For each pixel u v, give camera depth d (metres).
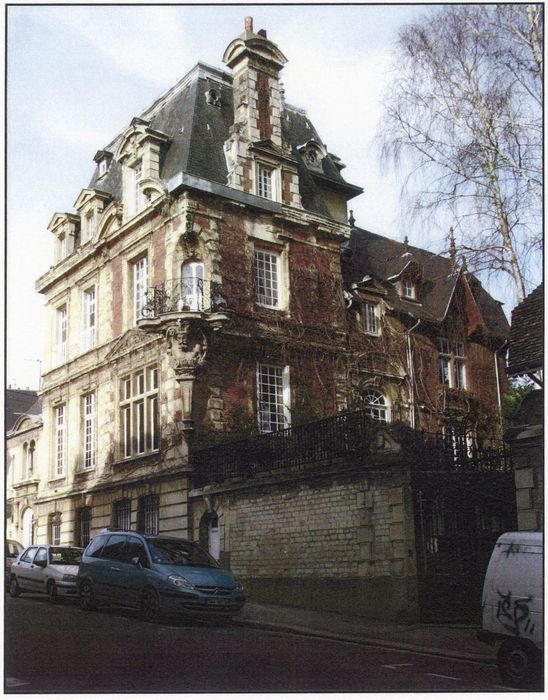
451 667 11.74
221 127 27.94
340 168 33.12
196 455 23.62
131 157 28.23
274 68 28.95
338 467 18.14
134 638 13.20
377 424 17.72
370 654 12.72
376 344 30.31
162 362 25.45
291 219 27.75
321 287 28.44
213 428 24.28
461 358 34.19
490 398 34.69
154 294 25.08
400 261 34.41
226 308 24.88
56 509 31.62
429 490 16.94
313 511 18.70
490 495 17.70
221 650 12.25
